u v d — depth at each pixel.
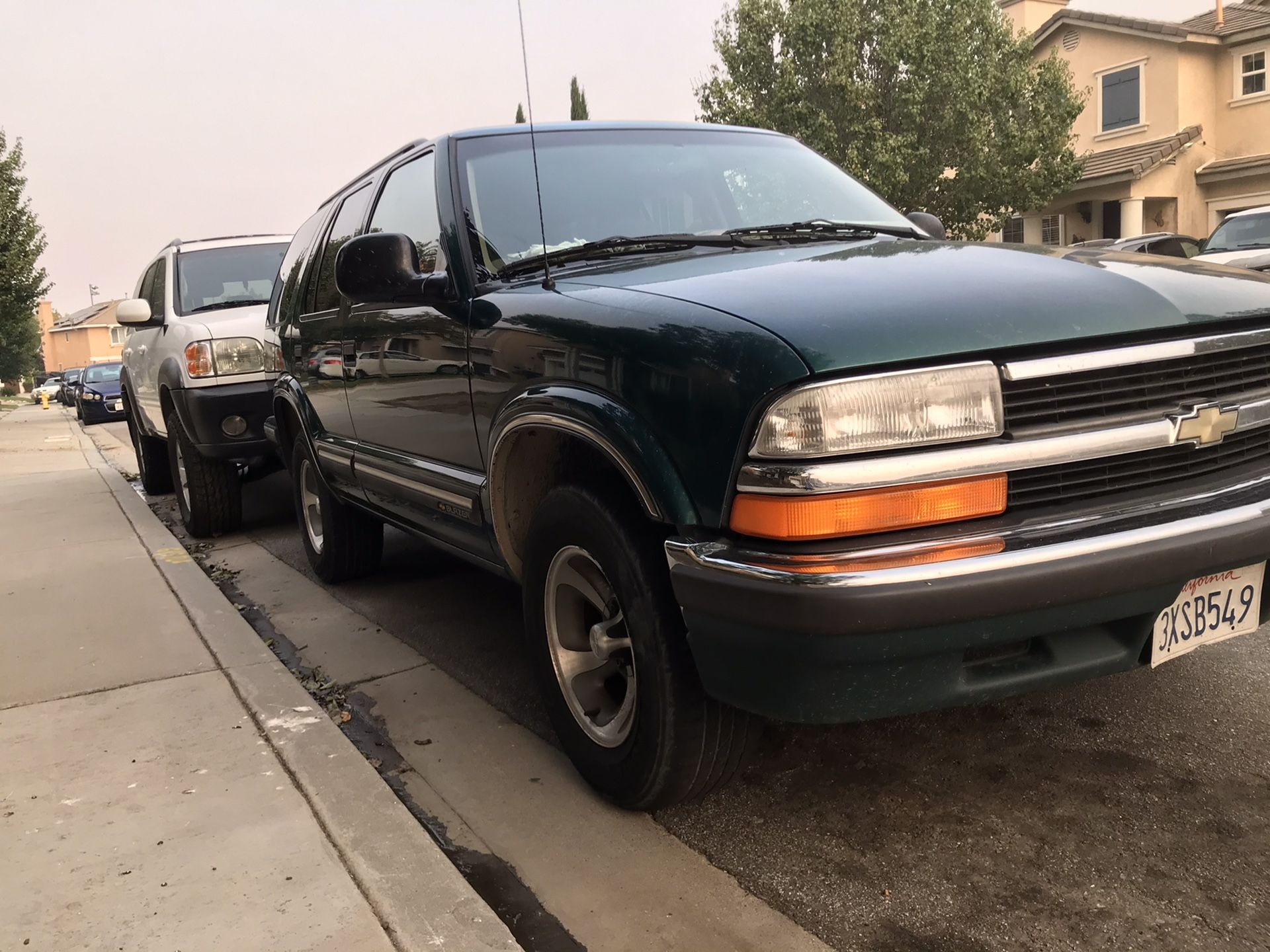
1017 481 2.03
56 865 2.36
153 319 7.14
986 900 2.17
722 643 2.05
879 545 1.90
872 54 20.28
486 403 2.86
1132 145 22.12
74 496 8.42
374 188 4.06
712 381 2.02
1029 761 2.75
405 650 4.05
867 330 1.98
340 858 2.34
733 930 2.12
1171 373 2.18
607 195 3.25
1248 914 2.06
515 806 2.71
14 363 68.38
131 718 3.23
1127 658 2.19
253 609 4.83
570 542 2.54
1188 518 2.08
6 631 4.29
